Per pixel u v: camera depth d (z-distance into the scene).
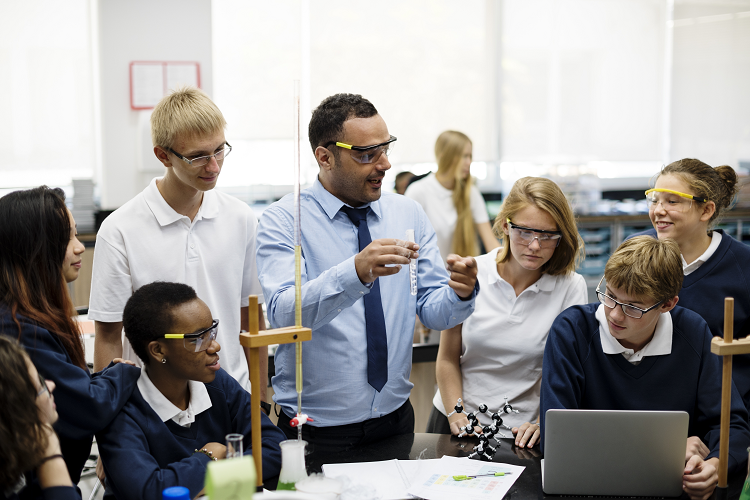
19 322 1.56
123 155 5.28
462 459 1.77
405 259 1.60
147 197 2.07
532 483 1.66
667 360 1.86
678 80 6.21
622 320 1.78
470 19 5.82
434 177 4.62
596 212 5.80
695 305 2.12
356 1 5.57
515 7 5.89
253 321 1.47
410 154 5.88
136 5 5.14
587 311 1.94
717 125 6.32
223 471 1.14
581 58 6.05
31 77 5.12
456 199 4.57
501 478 1.66
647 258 1.74
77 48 5.18
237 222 2.18
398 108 5.79
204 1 5.26
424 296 2.00
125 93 5.21
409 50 5.74
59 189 1.73
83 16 5.15
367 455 1.82
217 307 2.14
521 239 1.97
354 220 1.94
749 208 5.71
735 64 6.24
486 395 2.10
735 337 2.12
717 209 2.16
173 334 1.57
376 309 1.89
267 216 1.94
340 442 1.88
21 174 5.20
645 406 1.87
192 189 2.05
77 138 5.27
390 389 1.93
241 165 5.53
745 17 6.18
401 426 1.99
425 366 3.12
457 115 5.92
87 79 5.23
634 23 6.07
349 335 1.87
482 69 5.91
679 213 2.11
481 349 2.10
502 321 2.08
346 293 1.65
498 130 6.03
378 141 1.78
